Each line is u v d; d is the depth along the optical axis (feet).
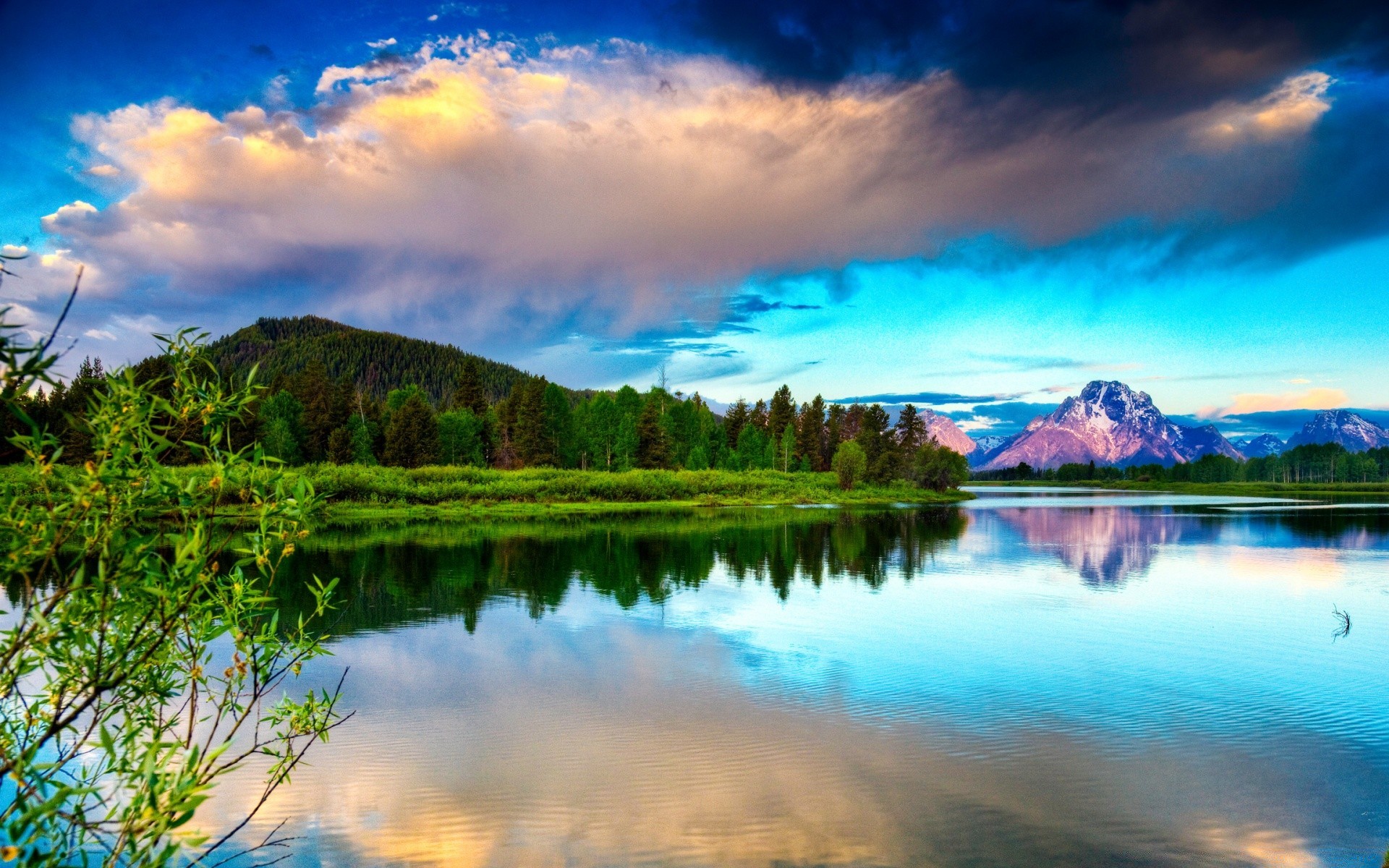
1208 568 110.11
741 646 63.77
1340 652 63.21
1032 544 139.13
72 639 14.92
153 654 16.37
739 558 115.85
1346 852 33.09
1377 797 37.76
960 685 53.93
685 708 48.98
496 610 76.59
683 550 123.65
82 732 33.19
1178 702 50.70
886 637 67.10
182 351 16.57
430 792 37.35
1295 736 44.80
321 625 70.03
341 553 118.32
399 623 71.10
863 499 305.73
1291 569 109.09
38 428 13.70
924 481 365.20
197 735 42.50
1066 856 32.42
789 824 34.71
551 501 233.35
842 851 32.71
